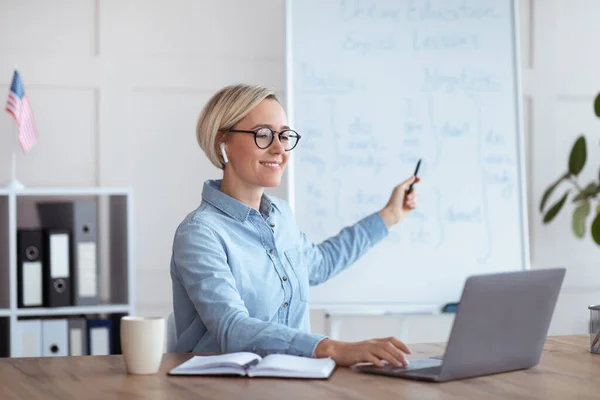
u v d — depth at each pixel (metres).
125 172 4.02
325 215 3.49
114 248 3.92
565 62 4.48
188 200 4.09
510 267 3.64
